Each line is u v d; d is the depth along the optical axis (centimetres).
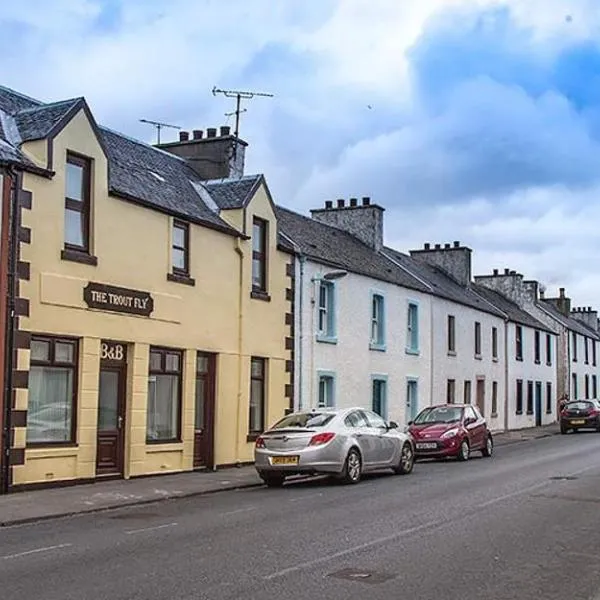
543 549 954
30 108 1627
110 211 1647
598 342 6194
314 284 2366
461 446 2277
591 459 2277
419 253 4003
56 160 1512
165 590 740
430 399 3108
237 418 2025
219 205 2073
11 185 1421
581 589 768
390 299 2833
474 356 3644
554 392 5022
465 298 3600
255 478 1747
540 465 2089
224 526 1107
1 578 784
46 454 1476
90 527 1107
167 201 1844
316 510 1264
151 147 2155
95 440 1582
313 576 803
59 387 1531
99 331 1598
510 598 732
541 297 5762
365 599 718
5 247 1405
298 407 2258
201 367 1939
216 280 1969
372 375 2666
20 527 1111
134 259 1705
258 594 730
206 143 2303
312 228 2758
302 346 2294
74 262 1546
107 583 764
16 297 1416
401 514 1213
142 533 1052
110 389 1659
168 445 1788
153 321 1747
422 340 3072
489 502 1350
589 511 1250
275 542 983
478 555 915
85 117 1595
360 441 1706
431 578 802
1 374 1388
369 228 3092
